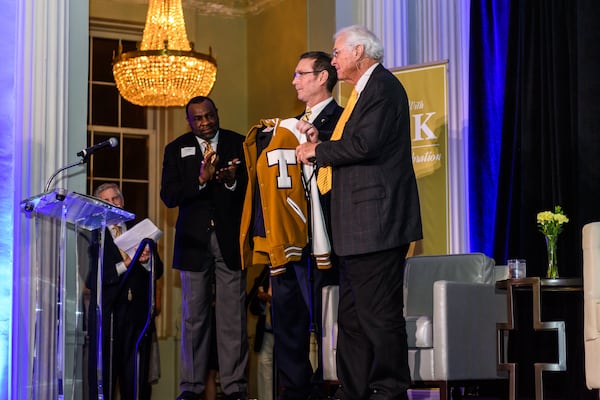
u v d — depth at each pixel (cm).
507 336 564
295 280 489
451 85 703
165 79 738
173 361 871
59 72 507
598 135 584
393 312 399
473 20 673
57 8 511
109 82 914
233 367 524
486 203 658
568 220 543
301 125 426
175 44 754
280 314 487
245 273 536
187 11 911
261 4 901
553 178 610
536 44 631
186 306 527
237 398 522
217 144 544
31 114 496
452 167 693
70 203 403
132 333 559
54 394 434
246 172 542
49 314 435
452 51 706
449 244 634
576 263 590
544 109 622
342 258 410
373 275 399
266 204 482
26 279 480
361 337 423
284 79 855
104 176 902
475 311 534
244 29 934
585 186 584
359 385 422
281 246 475
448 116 639
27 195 489
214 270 537
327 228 472
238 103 926
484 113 664
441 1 715
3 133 491
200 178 516
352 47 420
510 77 648
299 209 484
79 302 439
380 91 402
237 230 529
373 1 728
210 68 755
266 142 504
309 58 490
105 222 428
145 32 760
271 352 702
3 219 485
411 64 702
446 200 635
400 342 399
